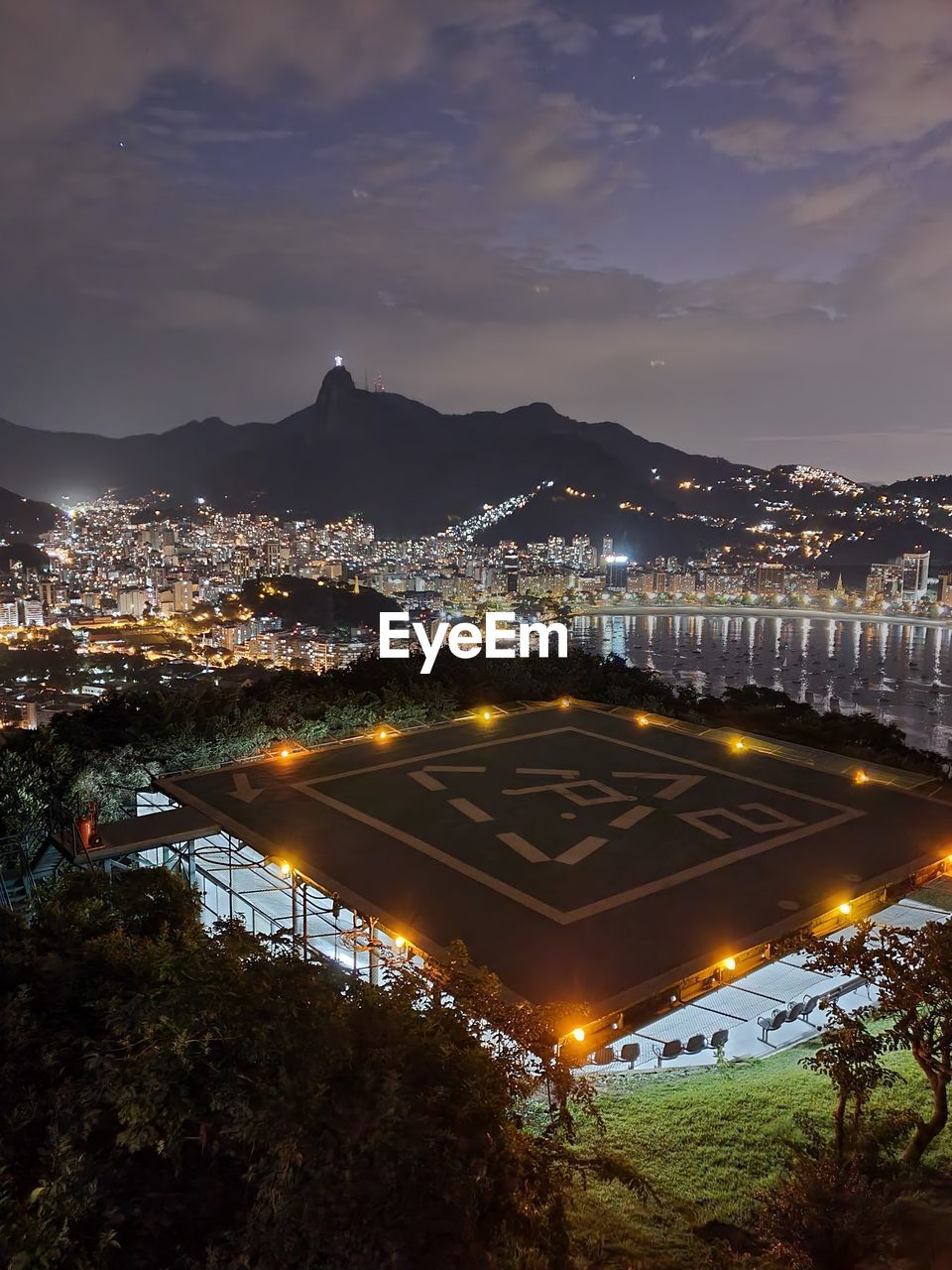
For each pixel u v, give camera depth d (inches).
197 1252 210.2
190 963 281.0
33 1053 261.4
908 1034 272.7
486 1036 347.9
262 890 518.6
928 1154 300.8
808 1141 331.6
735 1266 247.1
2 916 346.0
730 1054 445.7
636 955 380.8
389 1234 198.7
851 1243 243.6
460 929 405.4
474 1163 213.3
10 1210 199.5
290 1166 208.1
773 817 555.5
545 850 498.9
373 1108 220.1
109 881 384.5
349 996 283.4
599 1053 425.7
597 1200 292.7
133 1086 229.0
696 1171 316.5
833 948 293.3
